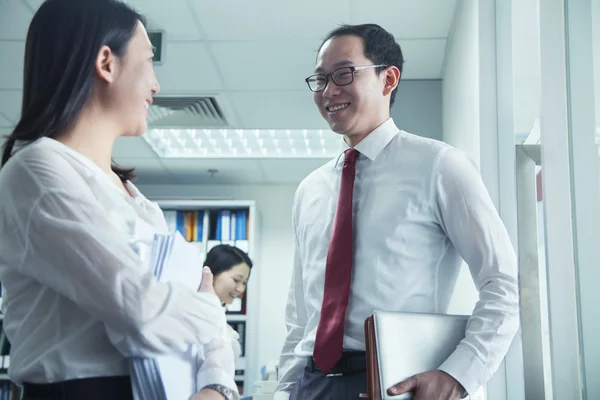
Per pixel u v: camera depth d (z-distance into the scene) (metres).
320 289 1.48
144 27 0.99
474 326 1.25
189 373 0.89
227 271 3.18
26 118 0.90
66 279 0.80
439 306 1.42
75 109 0.89
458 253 1.47
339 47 1.53
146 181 5.51
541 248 1.92
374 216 1.44
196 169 5.18
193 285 0.93
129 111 0.94
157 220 1.00
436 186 1.41
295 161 4.95
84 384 0.82
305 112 4.12
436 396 1.17
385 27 3.21
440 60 3.50
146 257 0.88
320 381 1.37
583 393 1.42
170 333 0.83
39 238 0.80
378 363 1.16
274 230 5.43
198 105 4.05
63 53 0.90
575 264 1.48
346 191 1.49
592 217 1.48
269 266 5.34
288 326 1.62
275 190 5.52
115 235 0.83
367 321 1.20
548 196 1.50
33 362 0.81
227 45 3.34
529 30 2.25
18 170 0.84
